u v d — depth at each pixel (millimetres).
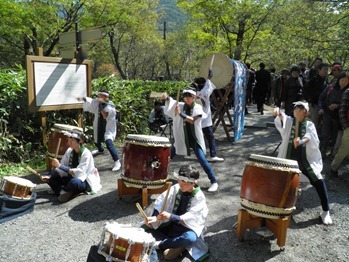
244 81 8461
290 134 3875
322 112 6094
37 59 5844
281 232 3219
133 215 4000
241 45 16266
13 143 6031
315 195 4707
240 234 3402
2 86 5949
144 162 4020
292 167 3156
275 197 3143
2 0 12289
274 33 15477
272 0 14547
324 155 6141
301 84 7352
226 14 15219
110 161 6277
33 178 5246
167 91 10242
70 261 3029
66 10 15859
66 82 6367
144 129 8750
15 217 3846
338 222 3914
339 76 5781
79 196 4547
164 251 3082
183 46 30438
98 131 6016
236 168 5875
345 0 9891
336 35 11688
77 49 6629
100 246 2551
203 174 5555
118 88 8461
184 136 4809
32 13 13578
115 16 17656
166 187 4234
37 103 5922
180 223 3029
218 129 9078
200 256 3053
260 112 12125
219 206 4316
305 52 12812
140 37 26781
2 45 18969
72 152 4559
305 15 11672
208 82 6137
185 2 15938
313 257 3195
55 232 3557
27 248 3225
